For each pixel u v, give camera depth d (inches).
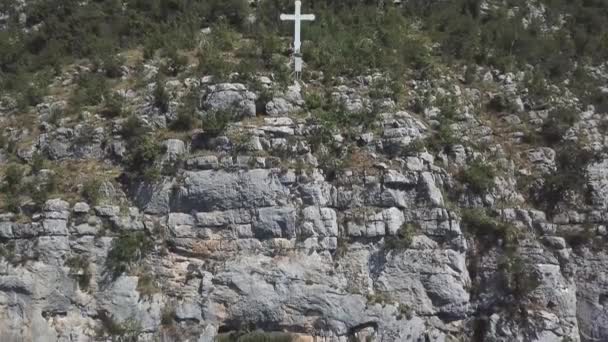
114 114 877.8
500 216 834.2
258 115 854.5
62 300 768.3
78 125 864.3
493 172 853.2
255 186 799.7
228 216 798.5
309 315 774.5
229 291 777.6
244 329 776.3
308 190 800.3
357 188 812.0
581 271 853.8
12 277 765.3
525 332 794.2
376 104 874.1
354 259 794.2
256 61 924.6
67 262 777.6
